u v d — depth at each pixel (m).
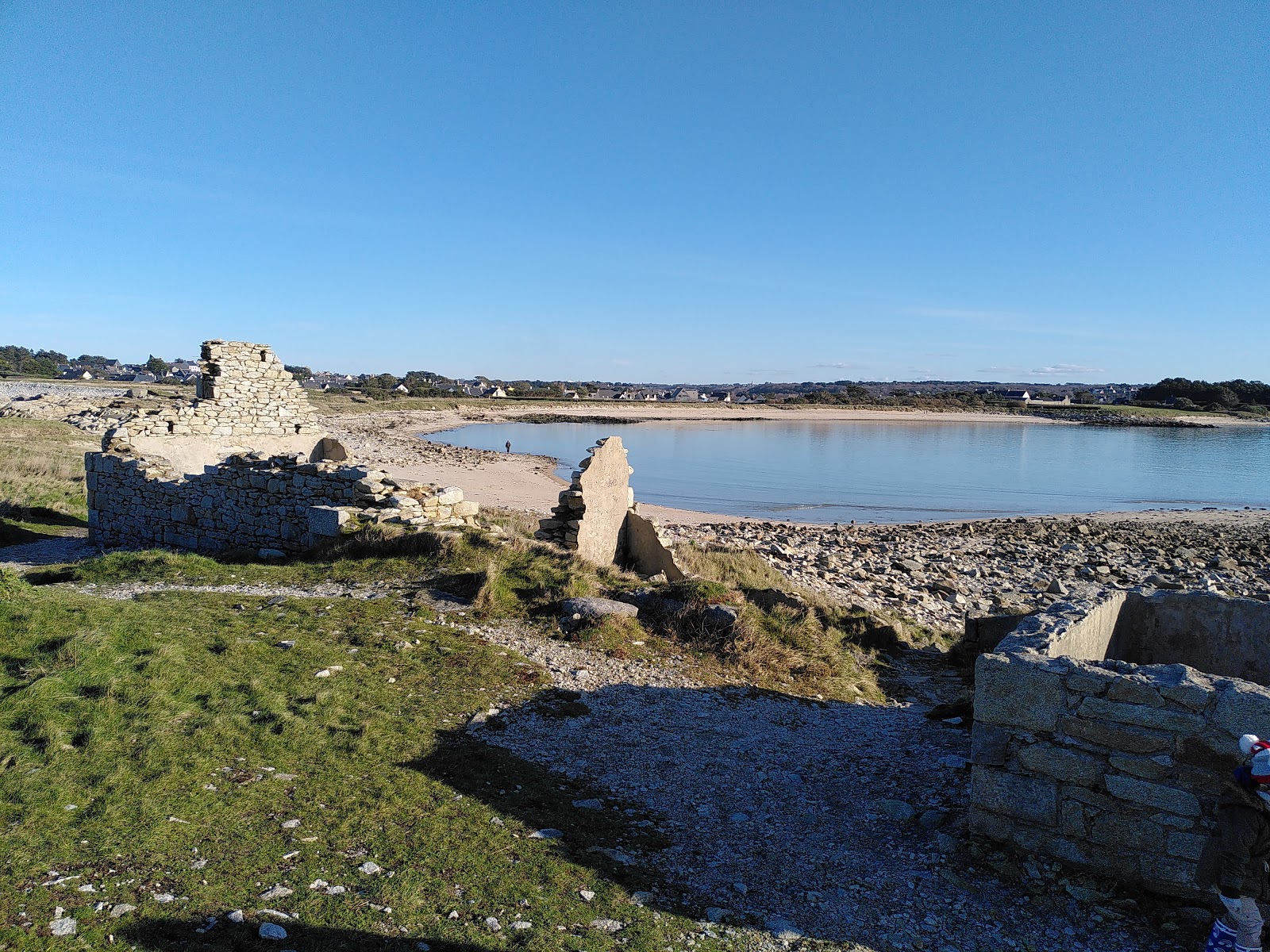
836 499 45.09
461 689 8.39
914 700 11.35
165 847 4.96
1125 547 30.78
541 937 4.50
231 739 6.55
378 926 4.44
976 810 5.58
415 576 12.47
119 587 12.20
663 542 16.75
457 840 5.46
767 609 13.30
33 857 4.68
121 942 4.04
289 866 4.94
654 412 140.25
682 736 8.00
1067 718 5.23
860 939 4.76
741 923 4.86
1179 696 4.86
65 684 7.04
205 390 21.42
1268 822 4.24
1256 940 4.23
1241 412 158.50
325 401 110.56
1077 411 164.12
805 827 6.20
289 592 11.73
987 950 4.64
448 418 112.06
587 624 10.72
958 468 63.31
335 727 7.07
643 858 5.58
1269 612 7.32
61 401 55.00
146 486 18.61
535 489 40.16
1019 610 19.86
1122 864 5.05
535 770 6.82
